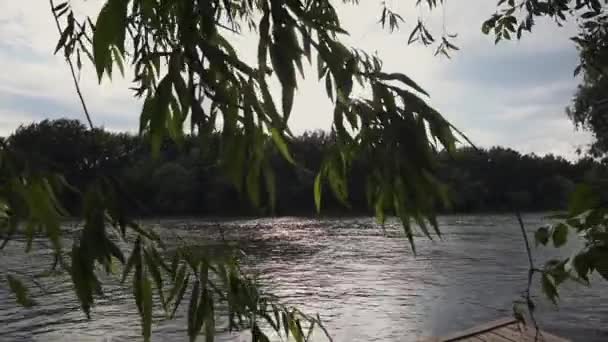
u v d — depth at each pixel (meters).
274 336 6.80
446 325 11.16
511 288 15.27
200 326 1.14
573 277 1.30
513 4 3.26
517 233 36.22
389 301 13.75
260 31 0.82
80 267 0.84
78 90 0.94
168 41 1.33
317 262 21.72
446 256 23.64
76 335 10.09
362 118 0.97
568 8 3.03
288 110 0.77
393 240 31.55
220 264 1.22
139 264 1.02
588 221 1.28
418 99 0.93
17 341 9.81
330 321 11.48
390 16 2.77
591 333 9.88
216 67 0.90
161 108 0.90
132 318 11.12
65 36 1.60
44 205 0.81
